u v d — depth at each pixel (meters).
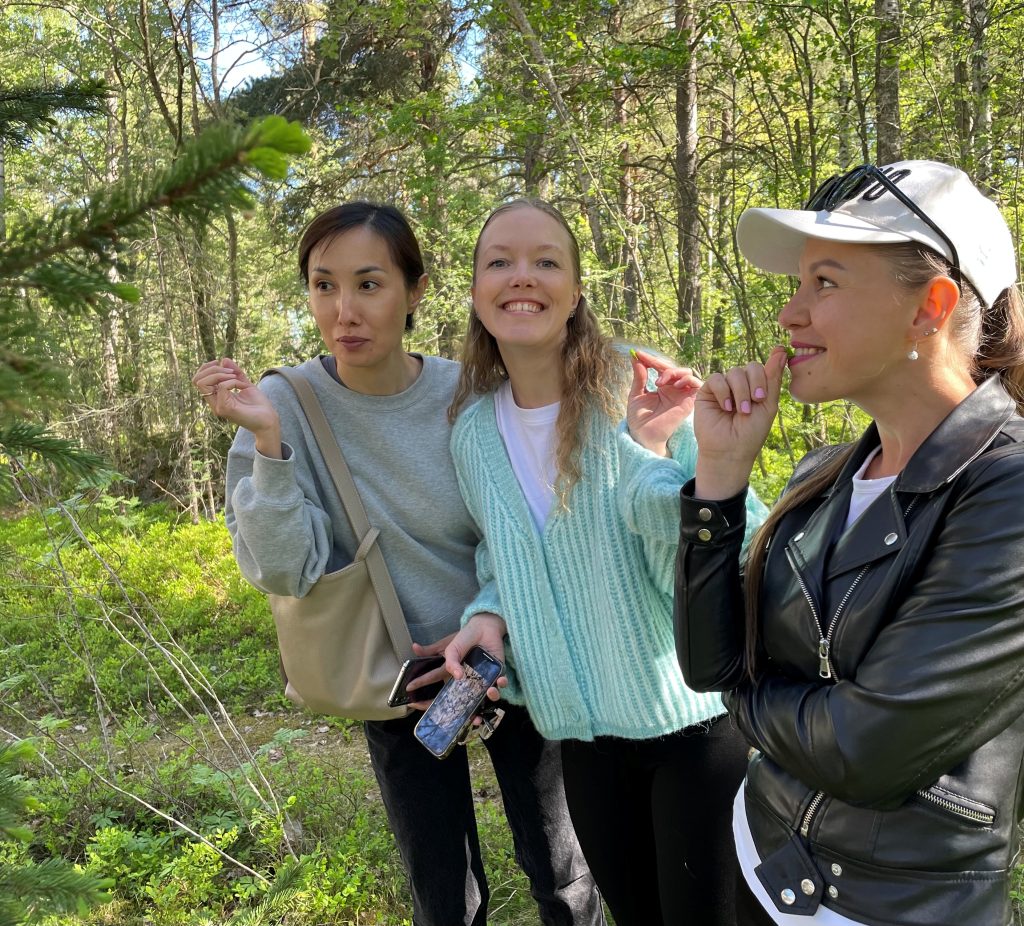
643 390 1.83
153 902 3.00
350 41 11.76
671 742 1.84
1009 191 6.66
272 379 2.10
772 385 1.33
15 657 4.63
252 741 4.43
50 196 10.06
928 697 1.00
